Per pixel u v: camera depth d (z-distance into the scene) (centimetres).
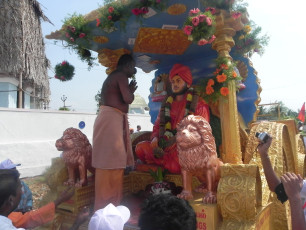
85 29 350
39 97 1672
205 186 316
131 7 306
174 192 344
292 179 188
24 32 1218
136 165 414
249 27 350
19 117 1005
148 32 372
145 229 137
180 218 134
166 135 372
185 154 289
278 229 354
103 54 427
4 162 337
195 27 261
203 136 289
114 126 325
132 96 342
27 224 269
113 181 322
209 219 260
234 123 309
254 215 251
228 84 311
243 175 266
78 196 342
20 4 1196
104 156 319
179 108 385
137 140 479
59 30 369
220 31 307
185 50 423
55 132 1112
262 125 375
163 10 296
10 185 222
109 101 331
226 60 307
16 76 1309
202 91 329
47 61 1585
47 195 385
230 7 289
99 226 144
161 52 432
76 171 372
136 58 463
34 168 1000
